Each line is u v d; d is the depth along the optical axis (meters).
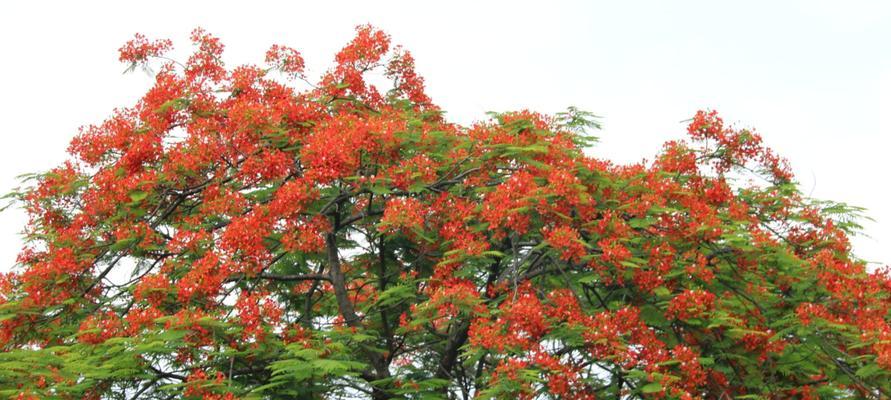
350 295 20.03
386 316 17.80
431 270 18.23
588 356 14.72
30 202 17.28
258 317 14.23
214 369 14.66
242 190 17.34
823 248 16.95
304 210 16.19
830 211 18.92
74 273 15.90
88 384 13.60
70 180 17.23
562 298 14.41
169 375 14.62
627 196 15.87
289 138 16.95
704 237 15.22
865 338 13.76
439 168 16.16
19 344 15.69
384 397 16.53
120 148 17.39
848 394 15.55
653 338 14.39
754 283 16.09
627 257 14.41
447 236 15.52
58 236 16.83
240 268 15.18
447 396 15.84
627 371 13.75
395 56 19.75
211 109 17.80
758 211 18.64
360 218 17.25
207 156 16.22
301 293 19.75
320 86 19.23
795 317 14.55
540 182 15.77
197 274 14.74
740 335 14.41
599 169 15.50
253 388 14.29
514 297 14.58
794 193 18.89
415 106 20.30
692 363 14.02
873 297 14.73
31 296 15.39
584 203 14.66
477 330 13.66
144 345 13.05
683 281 15.37
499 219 14.63
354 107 19.45
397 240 18.05
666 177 17.38
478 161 16.31
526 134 16.22
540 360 13.55
